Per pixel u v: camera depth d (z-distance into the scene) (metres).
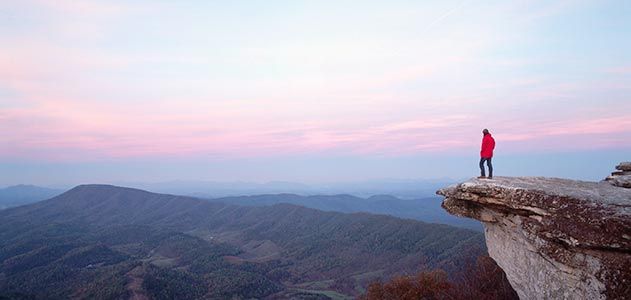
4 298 105.62
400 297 43.12
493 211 19.30
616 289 13.53
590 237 14.09
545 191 16.78
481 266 37.81
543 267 16.86
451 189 20.95
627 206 14.29
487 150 21.22
